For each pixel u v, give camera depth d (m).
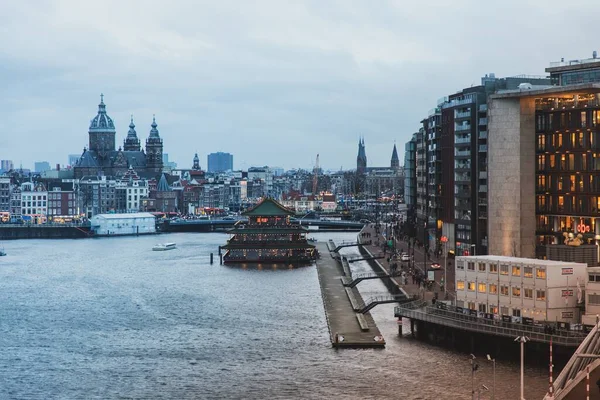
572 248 167.38
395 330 175.50
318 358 155.38
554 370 137.75
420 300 186.62
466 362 146.62
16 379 147.25
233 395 135.12
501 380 134.00
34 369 153.88
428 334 166.50
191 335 180.62
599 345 119.56
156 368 153.00
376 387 135.50
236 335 179.25
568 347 138.38
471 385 133.62
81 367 154.88
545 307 150.38
